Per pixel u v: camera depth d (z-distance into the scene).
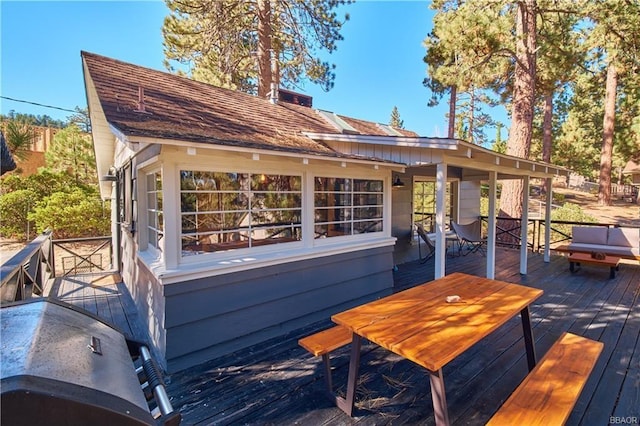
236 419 2.07
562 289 4.75
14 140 3.63
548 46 7.86
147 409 1.24
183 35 10.28
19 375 0.92
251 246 3.33
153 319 3.14
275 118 5.24
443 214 3.89
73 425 0.94
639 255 5.23
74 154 14.52
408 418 2.06
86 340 1.37
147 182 3.83
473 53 7.84
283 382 2.50
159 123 3.04
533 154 19.17
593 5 7.20
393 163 4.07
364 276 4.35
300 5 9.23
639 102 12.22
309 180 3.75
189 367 2.76
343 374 2.60
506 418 1.53
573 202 16.69
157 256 3.32
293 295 3.55
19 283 3.23
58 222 9.93
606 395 2.23
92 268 8.47
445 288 2.71
